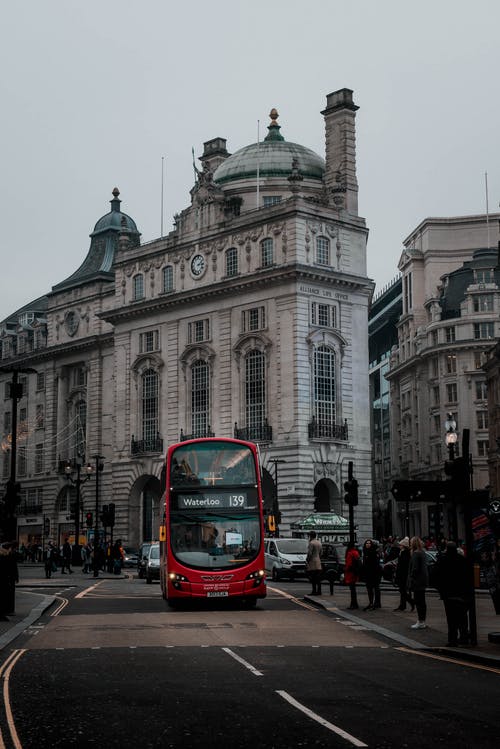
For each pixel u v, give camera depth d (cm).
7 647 2117
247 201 8231
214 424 7738
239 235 7712
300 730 1166
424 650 2039
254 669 1711
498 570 2839
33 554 9606
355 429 7506
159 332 8362
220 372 7750
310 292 7344
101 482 9256
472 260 10469
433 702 1372
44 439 10144
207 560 3228
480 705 1349
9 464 10738
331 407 7381
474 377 9669
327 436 7256
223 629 2480
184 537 3259
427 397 10394
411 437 10844
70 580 5600
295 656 1919
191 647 2070
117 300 8781
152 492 8575
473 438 9600
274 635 2333
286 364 7244
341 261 7581
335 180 7938
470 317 9750
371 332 13212
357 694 1441
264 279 7388
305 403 7181
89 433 9475
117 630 2462
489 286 9819
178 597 3206
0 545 2842
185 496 3294
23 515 10244
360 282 7606
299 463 7050
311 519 6538
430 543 6081
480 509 4003
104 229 10081
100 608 3275
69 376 10056
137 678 1608
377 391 13288
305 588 4503
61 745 1080
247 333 7531
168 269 8362
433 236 11125
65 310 10006
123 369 8675
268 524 4406
